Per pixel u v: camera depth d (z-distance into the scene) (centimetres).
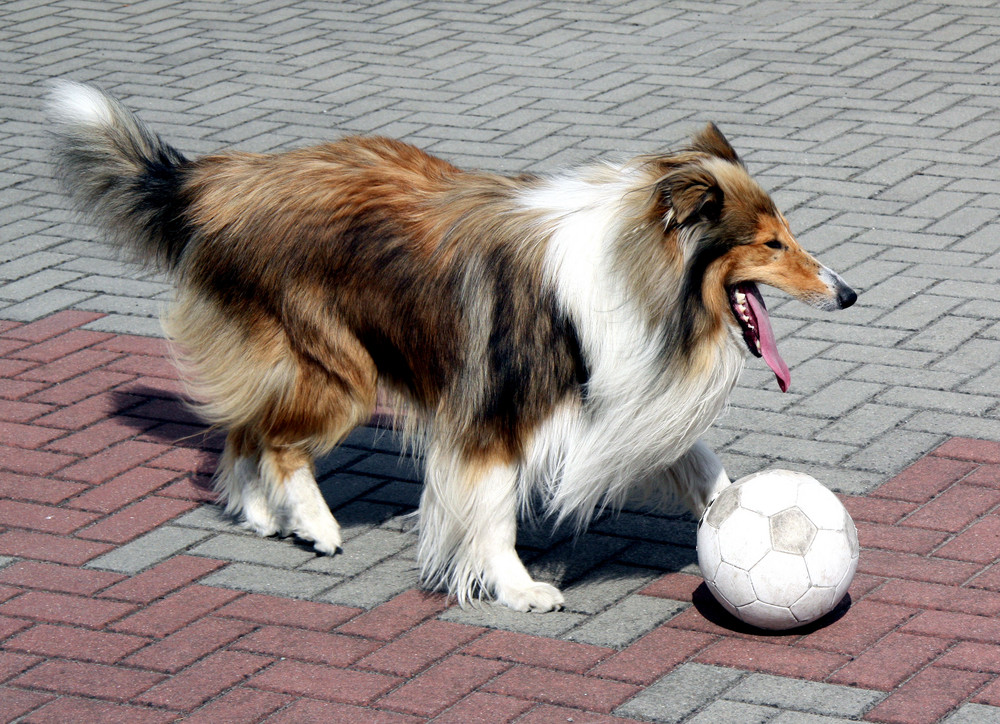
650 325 741
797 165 1442
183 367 895
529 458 788
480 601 805
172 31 2009
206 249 846
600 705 694
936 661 718
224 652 756
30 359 1143
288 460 855
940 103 1592
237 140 1561
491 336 773
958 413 992
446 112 1633
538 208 782
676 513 911
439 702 702
